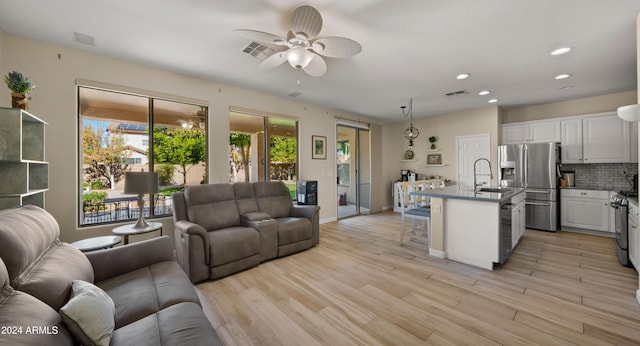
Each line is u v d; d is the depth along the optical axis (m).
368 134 6.55
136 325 1.20
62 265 1.34
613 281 2.50
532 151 4.64
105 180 3.08
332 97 4.68
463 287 2.42
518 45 2.67
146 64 3.17
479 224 2.89
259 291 2.38
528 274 2.69
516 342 1.66
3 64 2.41
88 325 1.03
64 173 2.72
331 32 2.41
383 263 3.04
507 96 4.55
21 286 1.03
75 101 2.76
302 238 3.49
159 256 2.01
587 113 4.59
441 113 6.05
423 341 1.68
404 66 3.22
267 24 2.30
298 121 4.95
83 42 2.62
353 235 4.36
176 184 3.57
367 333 1.77
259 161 4.46
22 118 2.07
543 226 4.52
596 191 4.19
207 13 2.12
